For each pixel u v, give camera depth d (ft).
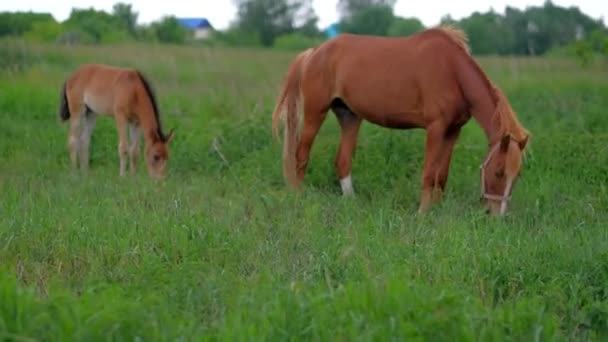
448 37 36.52
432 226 31.58
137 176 41.63
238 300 21.22
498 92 35.24
